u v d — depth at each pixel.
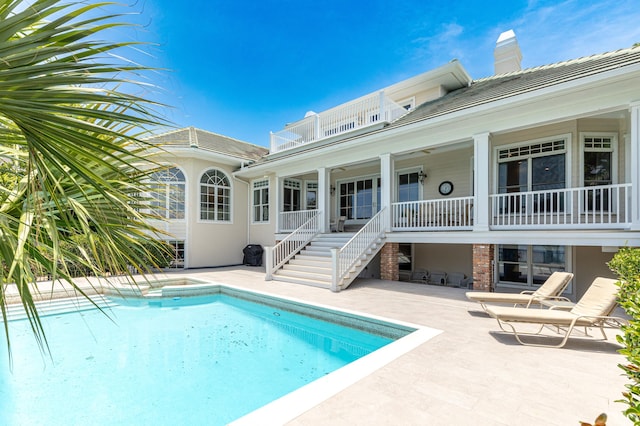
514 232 8.01
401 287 9.24
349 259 9.30
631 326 1.82
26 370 5.04
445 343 4.65
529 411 2.91
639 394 1.48
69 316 7.90
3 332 6.80
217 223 15.12
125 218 2.27
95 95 1.49
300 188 16.22
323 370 4.99
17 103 1.38
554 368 3.81
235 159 15.24
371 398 3.11
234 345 6.06
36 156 1.62
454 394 3.20
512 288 9.91
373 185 14.20
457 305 7.07
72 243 2.12
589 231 7.11
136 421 3.66
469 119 8.50
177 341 6.28
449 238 9.05
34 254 1.94
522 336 4.96
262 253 15.58
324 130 14.57
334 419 2.76
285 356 5.54
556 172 9.25
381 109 11.63
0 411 3.88
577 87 6.69
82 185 2.00
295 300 7.57
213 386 4.49
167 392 4.32
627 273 4.90
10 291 7.51
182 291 9.56
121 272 2.37
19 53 1.32
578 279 9.16
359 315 6.26
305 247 12.15
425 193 12.26
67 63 1.40
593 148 8.85
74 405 4.02
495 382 3.46
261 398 4.17
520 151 9.88
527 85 8.18
